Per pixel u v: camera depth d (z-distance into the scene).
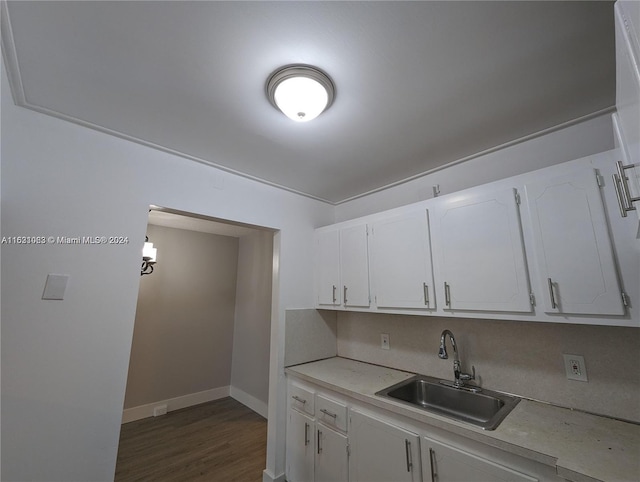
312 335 2.59
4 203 1.37
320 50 1.14
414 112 1.54
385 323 2.43
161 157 1.91
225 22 1.02
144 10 0.97
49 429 1.36
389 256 2.11
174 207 1.93
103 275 1.59
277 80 1.26
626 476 0.96
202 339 4.08
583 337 1.51
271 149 1.92
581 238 1.32
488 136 1.76
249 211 2.35
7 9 0.95
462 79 1.30
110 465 1.47
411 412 1.49
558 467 1.04
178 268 4.01
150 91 1.37
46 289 1.43
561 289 1.35
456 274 1.73
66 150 1.57
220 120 1.60
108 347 1.55
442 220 1.84
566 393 1.53
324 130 1.70
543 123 1.63
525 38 1.10
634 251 1.20
